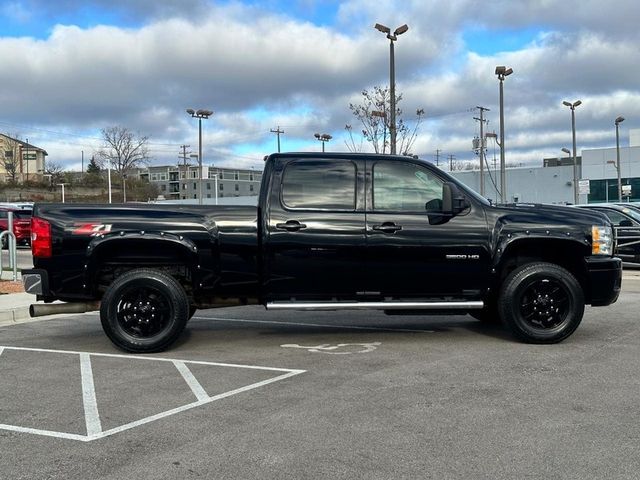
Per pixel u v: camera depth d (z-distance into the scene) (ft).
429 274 22.52
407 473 12.00
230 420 15.17
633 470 12.05
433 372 19.40
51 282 21.90
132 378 19.19
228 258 22.27
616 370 19.33
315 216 22.31
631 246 52.06
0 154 303.07
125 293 22.17
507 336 25.02
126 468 12.39
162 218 22.08
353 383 18.28
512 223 22.57
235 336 25.88
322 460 12.67
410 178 22.85
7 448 13.55
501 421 14.84
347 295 22.62
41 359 21.95
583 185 124.98
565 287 22.75
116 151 244.22
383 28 70.54
